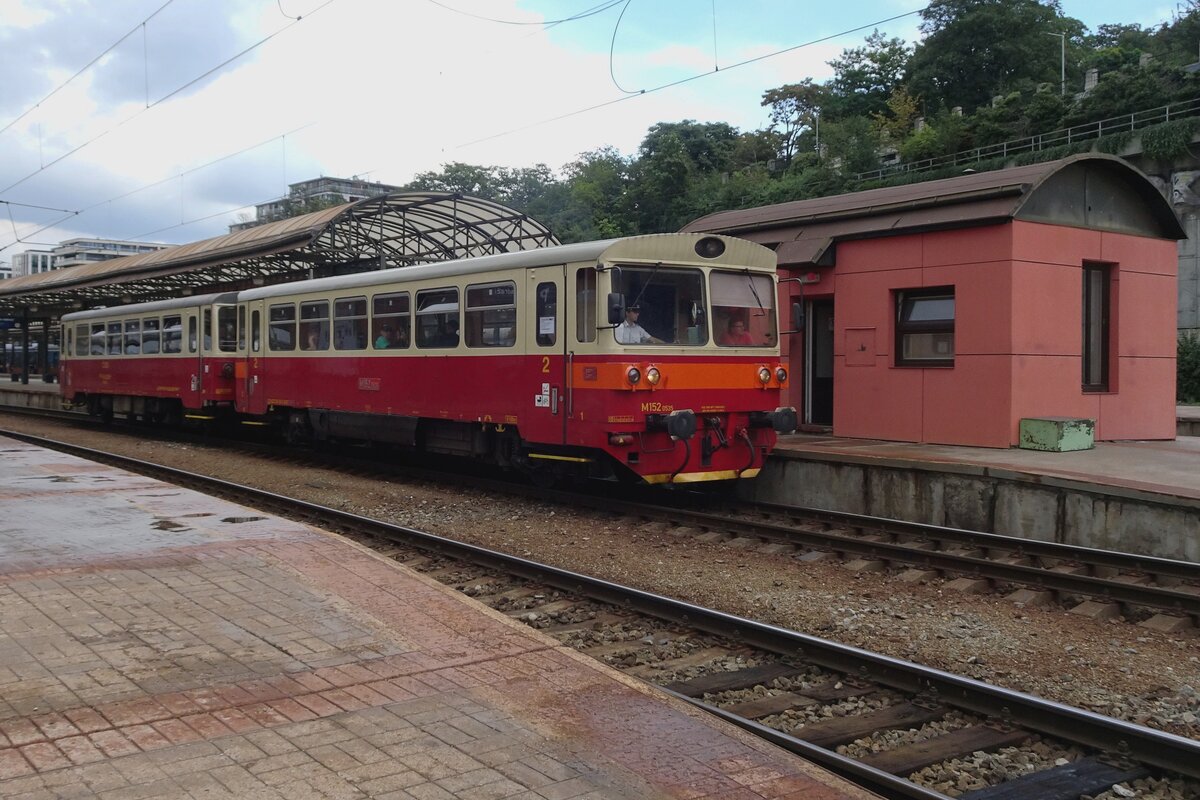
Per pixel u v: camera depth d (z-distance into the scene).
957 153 53.72
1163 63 51.75
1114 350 15.52
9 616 6.15
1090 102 48.97
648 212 64.38
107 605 6.45
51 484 12.23
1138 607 7.82
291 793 3.78
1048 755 4.98
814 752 4.77
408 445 15.16
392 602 6.71
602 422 11.26
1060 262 14.43
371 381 15.38
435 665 5.42
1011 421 13.72
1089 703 5.78
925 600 8.17
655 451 11.45
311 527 9.41
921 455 12.76
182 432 24.17
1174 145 42.22
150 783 3.83
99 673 5.12
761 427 12.57
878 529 10.93
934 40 66.38
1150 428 16.06
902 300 15.40
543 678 5.26
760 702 5.62
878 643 6.96
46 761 4.02
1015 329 13.75
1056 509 10.69
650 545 10.38
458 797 3.81
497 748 4.31
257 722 4.51
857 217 15.90
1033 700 5.15
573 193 74.31
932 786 4.66
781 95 71.69
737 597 8.24
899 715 5.44
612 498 13.46
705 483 14.35
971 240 14.19
